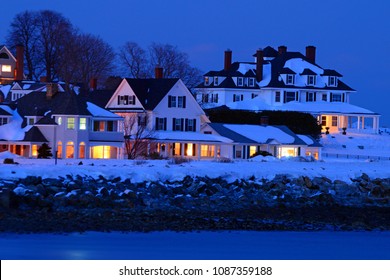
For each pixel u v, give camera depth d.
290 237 63.72
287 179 89.06
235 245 59.44
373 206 83.19
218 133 139.12
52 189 74.06
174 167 92.12
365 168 107.06
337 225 70.25
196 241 60.22
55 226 63.00
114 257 53.88
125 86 137.75
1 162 99.62
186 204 75.69
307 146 144.12
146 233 62.31
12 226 62.31
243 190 83.38
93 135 120.00
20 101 125.69
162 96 136.00
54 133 118.00
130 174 83.19
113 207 72.12
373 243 62.50
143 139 126.50
